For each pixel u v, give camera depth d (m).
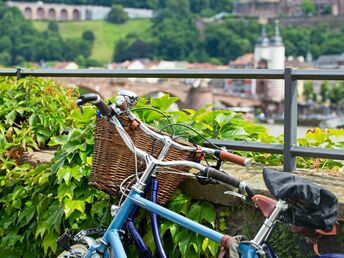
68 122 4.95
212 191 3.62
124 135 3.30
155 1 142.00
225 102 85.44
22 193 4.30
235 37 130.25
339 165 4.20
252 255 2.79
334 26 140.25
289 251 3.42
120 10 141.75
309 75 3.72
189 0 140.62
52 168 4.07
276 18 143.25
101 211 3.86
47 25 132.75
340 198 3.32
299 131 4.79
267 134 4.51
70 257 3.37
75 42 130.12
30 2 134.75
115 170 3.45
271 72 3.84
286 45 132.00
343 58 125.19
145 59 124.12
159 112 3.81
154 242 3.38
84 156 4.03
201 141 4.08
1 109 5.01
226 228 3.62
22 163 4.66
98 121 3.49
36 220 4.19
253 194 2.96
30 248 4.24
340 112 96.12
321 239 3.24
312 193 2.64
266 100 87.00
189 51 129.62
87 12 142.12
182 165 3.21
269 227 2.79
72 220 3.94
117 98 3.31
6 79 5.61
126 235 3.34
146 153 3.32
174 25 132.50
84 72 4.76
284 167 3.84
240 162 3.23
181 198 3.68
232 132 4.30
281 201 2.74
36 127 4.89
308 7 144.88
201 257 3.64
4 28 124.25
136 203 3.25
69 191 3.96
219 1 143.38
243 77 3.93
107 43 134.12
